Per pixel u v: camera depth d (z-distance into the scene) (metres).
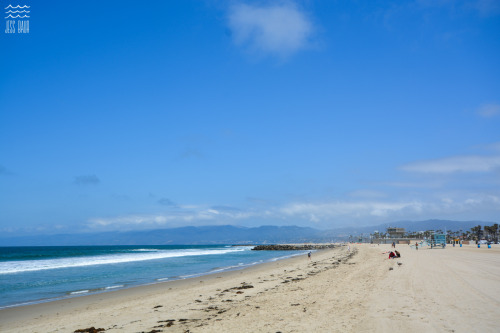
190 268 39.44
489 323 9.98
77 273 33.62
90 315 14.31
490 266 27.55
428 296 14.47
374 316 11.38
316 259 51.78
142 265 44.50
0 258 65.06
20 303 17.72
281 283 22.45
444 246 81.12
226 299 16.84
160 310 14.71
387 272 25.00
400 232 190.38
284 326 10.73
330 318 11.45
